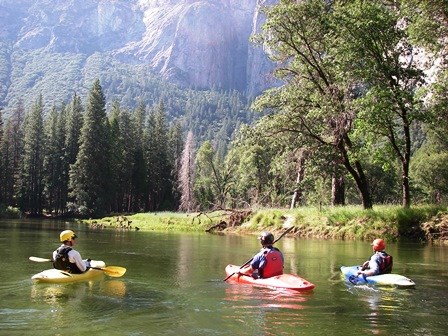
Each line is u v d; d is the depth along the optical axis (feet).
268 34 83.97
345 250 52.75
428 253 49.47
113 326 19.54
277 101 85.10
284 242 65.72
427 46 65.00
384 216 71.61
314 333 18.86
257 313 22.04
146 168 252.42
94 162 202.28
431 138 203.51
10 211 195.72
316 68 81.30
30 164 228.63
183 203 233.55
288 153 90.89
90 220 146.82
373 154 75.87
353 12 70.49
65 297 24.98
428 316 21.75
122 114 247.09
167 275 32.89
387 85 70.18
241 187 213.87
